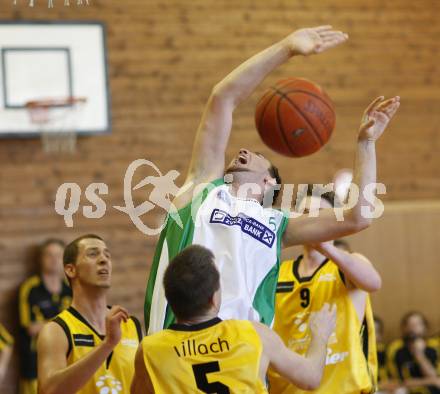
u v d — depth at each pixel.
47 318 17.80
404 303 20.19
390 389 18.20
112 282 19.00
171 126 19.72
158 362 6.49
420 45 21.52
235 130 19.98
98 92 18.86
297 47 7.23
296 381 6.79
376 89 21.12
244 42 20.27
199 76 19.97
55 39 18.56
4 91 18.20
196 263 6.54
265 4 20.45
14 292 18.38
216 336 6.54
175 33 19.88
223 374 6.44
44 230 18.67
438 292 20.42
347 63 20.97
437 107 21.59
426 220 20.45
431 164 21.45
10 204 18.50
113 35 19.44
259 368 6.51
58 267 17.98
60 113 18.56
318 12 20.81
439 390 18.30
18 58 18.30
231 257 7.20
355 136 20.83
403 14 21.42
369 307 9.82
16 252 18.47
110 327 6.90
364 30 21.12
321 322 7.10
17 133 18.33
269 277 7.38
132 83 19.50
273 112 7.49
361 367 9.25
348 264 8.95
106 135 19.17
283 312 9.68
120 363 8.46
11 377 18.12
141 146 19.45
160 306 7.32
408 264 20.28
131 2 19.59
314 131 7.45
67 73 18.62
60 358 8.12
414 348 18.61
